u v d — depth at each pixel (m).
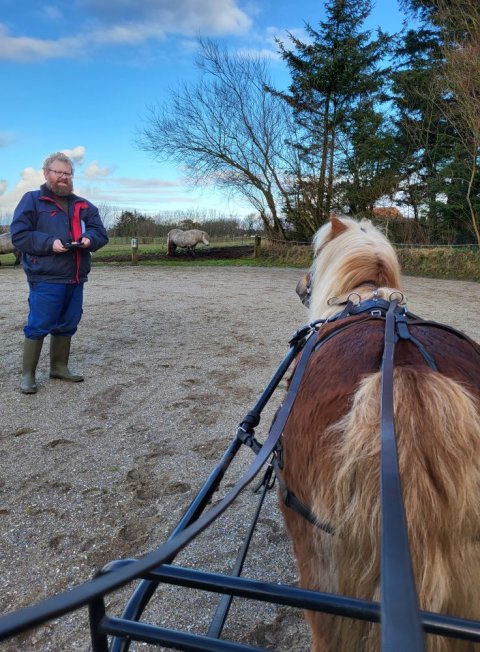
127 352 7.40
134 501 3.53
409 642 0.77
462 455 1.28
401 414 1.32
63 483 3.75
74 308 5.84
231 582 1.23
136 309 10.83
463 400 1.34
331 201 24.22
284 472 1.76
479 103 17.59
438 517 1.25
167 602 2.65
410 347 1.70
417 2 24.00
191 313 10.48
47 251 5.23
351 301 2.29
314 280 2.80
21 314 9.84
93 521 3.29
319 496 1.47
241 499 3.62
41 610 0.79
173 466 4.04
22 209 5.23
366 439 1.32
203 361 7.00
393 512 1.04
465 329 9.17
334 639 1.51
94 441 4.47
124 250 30.00
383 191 23.12
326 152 24.05
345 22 23.98
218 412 5.18
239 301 12.14
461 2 18.48
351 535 1.34
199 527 1.12
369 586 1.33
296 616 2.57
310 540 1.59
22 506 3.44
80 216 5.48
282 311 10.85
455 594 1.29
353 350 1.73
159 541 3.09
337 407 1.53
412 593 0.87
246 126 23.94
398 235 22.86
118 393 5.70
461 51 17.70
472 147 19.75
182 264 22.69
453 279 18.31
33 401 5.41
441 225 21.75
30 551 2.98
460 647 1.33
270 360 7.09
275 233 26.03
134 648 2.38
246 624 2.51
